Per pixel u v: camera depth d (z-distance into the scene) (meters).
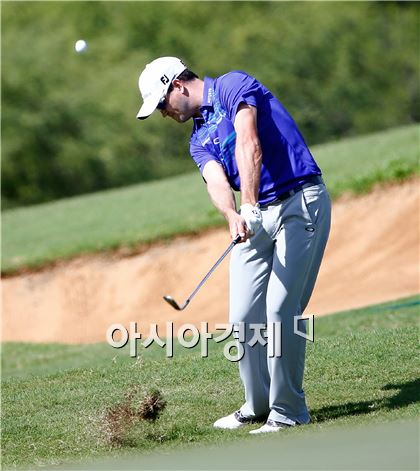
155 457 18.12
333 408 20.17
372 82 148.38
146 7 158.25
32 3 161.62
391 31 151.88
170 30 155.88
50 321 50.72
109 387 24.11
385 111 147.00
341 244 49.47
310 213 18.72
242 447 17.69
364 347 24.66
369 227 50.09
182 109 19.23
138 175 140.25
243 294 19.36
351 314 34.56
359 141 71.75
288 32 150.75
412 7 155.12
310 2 155.88
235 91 18.53
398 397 20.23
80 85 144.88
